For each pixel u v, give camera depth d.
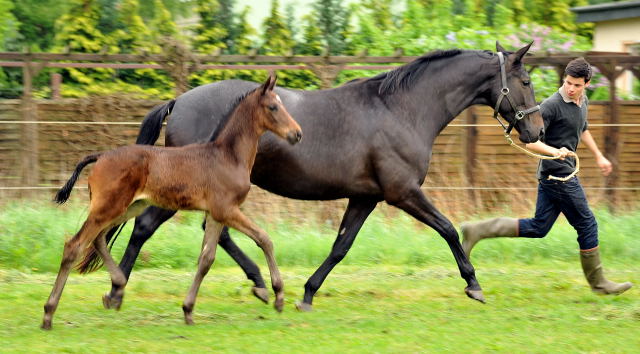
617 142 14.90
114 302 8.05
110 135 13.88
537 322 8.25
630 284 9.45
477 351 7.12
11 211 12.35
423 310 8.96
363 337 7.53
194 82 16.34
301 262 11.80
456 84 9.20
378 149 8.84
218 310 8.83
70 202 13.20
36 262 11.08
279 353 6.95
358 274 11.10
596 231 9.34
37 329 7.64
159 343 7.19
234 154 7.80
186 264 11.52
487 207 14.07
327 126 8.78
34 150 13.62
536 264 12.06
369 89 9.05
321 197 8.97
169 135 8.80
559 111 9.16
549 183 9.16
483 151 14.37
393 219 13.23
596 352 7.15
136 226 8.88
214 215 7.74
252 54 13.85
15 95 17.23
